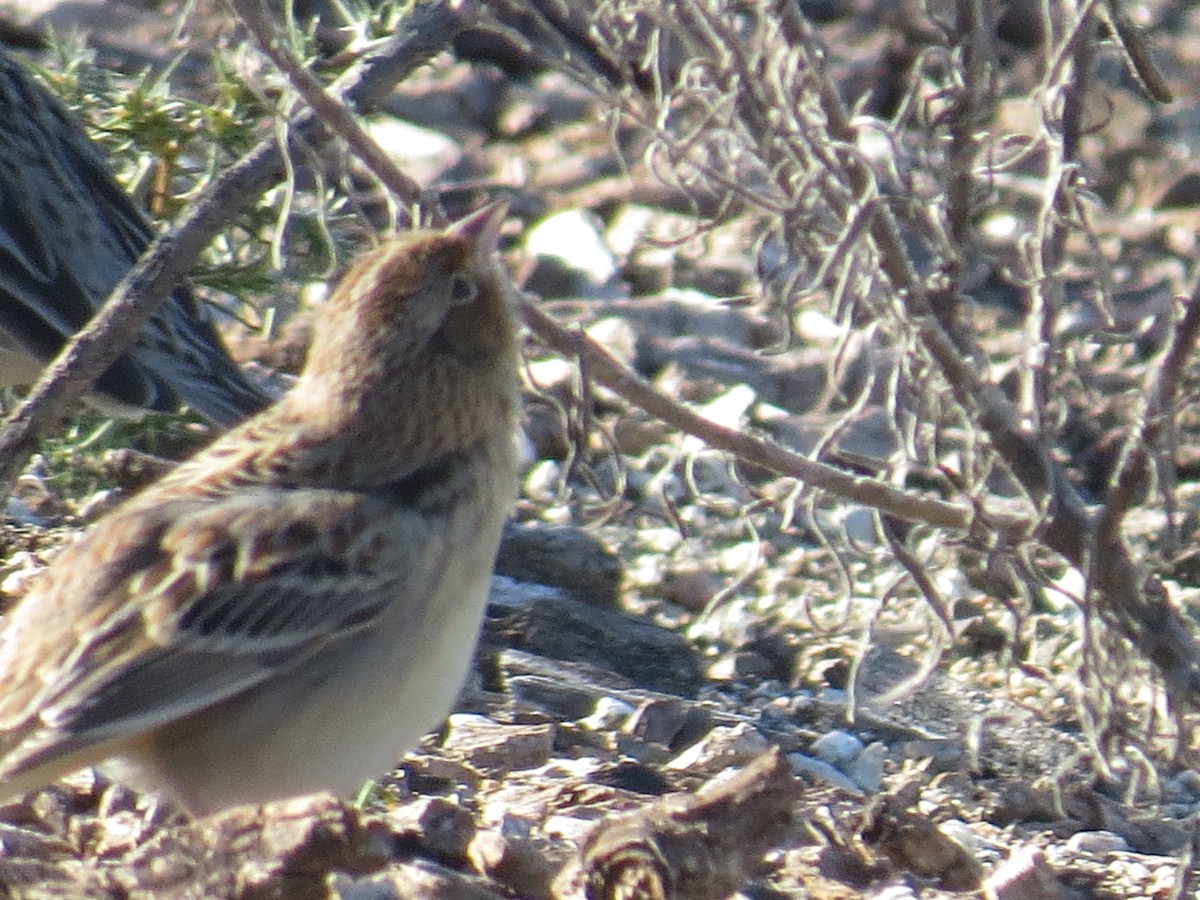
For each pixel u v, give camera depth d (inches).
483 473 343.9
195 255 390.6
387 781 405.1
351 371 340.2
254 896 336.8
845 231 390.3
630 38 423.5
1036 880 384.5
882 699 429.7
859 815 399.5
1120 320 668.7
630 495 576.4
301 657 321.4
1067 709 485.4
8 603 458.9
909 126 764.6
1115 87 820.6
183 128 527.8
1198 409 620.4
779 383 629.3
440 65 791.7
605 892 339.3
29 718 306.2
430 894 342.0
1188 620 505.7
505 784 414.6
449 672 337.7
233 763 323.0
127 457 520.7
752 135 418.3
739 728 447.2
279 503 327.9
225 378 441.7
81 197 480.7
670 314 660.7
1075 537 412.8
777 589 533.3
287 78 383.6
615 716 455.5
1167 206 766.5
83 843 366.9
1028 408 410.3
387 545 327.9
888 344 617.3
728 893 343.6
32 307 459.8
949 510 410.0
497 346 349.1
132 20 764.0
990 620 516.4
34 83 497.0
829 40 818.8
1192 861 397.7
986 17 414.9
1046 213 405.7
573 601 509.4
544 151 757.3
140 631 313.3
